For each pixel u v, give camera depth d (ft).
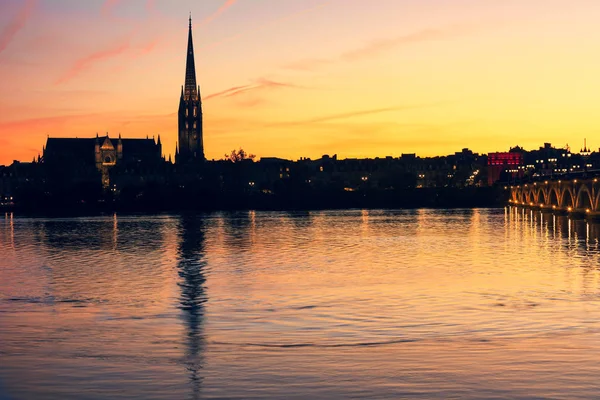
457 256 474.49
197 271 405.59
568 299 295.28
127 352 207.00
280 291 324.80
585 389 168.66
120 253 519.60
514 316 258.16
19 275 395.14
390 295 309.63
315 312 270.46
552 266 411.75
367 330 235.61
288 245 574.97
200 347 212.64
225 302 295.89
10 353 206.39
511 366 187.93
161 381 178.29
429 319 253.85
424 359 195.83
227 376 181.78
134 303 296.10
